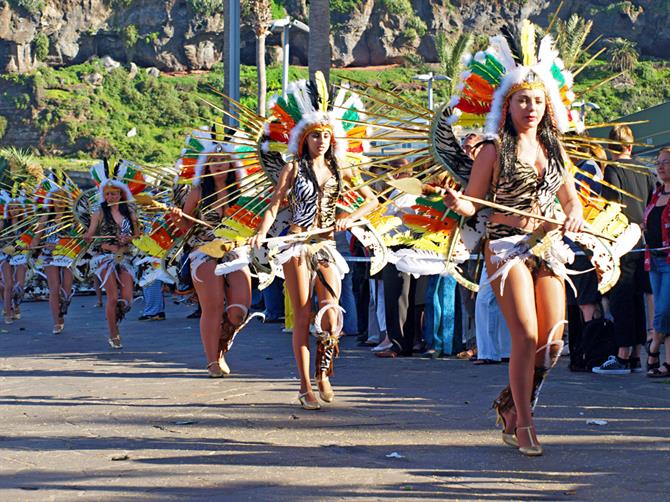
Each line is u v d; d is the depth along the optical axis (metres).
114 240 11.37
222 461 5.43
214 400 7.58
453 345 10.10
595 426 6.31
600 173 8.53
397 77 111.88
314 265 7.18
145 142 113.38
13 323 15.26
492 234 5.75
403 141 6.53
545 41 5.78
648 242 8.44
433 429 6.30
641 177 8.72
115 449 5.79
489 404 7.20
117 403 7.52
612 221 6.36
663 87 104.88
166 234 9.52
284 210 7.89
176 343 11.96
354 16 118.12
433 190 5.59
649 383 8.18
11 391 8.23
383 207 7.62
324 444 5.88
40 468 5.29
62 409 7.27
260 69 52.69
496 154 5.68
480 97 5.92
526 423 5.55
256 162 8.18
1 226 15.38
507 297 5.61
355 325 12.48
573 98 5.99
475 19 118.19
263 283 8.32
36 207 13.96
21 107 114.38
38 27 119.88
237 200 8.78
